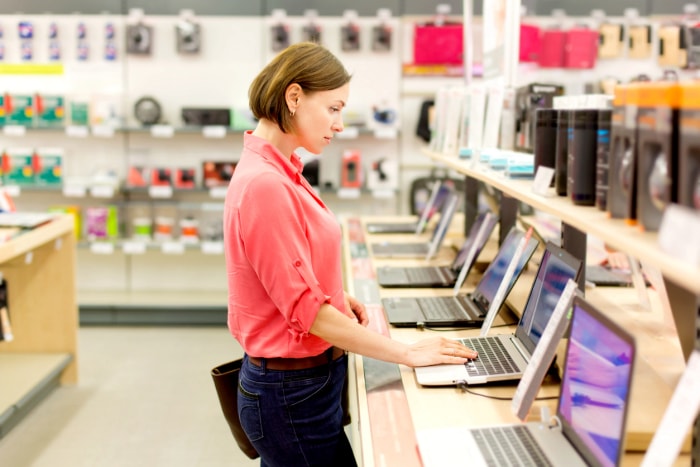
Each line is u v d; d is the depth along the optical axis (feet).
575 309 4.86
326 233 6.01
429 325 8.02
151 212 19.04
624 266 10.27
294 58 5.76
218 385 6.86
